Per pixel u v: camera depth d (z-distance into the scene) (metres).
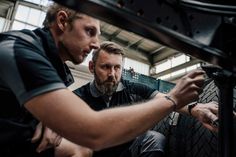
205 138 1.02
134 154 1.49
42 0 4.43
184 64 5.36
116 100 1.62
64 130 0.60
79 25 0.86
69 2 0.37
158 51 6.37
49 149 0.91
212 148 0.95
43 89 0.62
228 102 0.59
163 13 0.45
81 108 0.61
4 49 0.70
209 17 0.53
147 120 0.63
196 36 0.50
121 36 5.83
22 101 0.63
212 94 1.09
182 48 0.48
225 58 0.51
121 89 1.65
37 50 0.73
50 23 0.90
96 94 1.61
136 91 1.68
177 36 0.44
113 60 1.57
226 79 0.59
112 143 0.63
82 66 3.91
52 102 0.60
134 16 0.40
